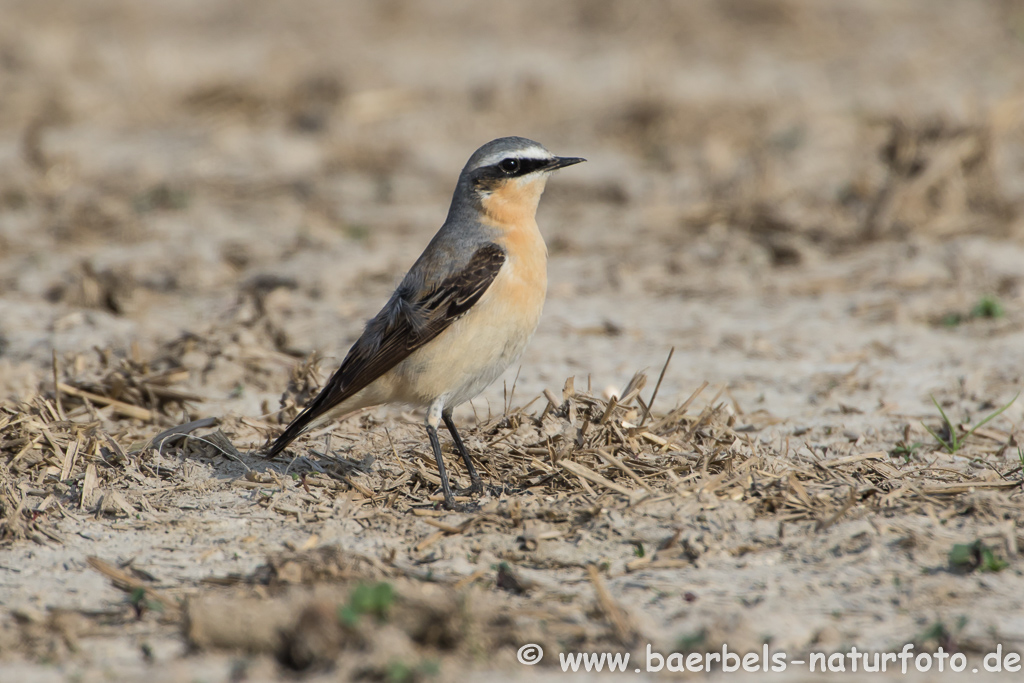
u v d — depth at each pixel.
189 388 16.31
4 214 27.09
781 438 14.03
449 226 12.63
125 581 10.13
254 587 9.93
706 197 27.17
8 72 39.62
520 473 12.64
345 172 30.78
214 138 33.41
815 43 42.16
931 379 16.48
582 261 23.47
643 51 41.44
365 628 8.53
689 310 20.39
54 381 15.20
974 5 46.00
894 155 27.00
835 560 10.27
